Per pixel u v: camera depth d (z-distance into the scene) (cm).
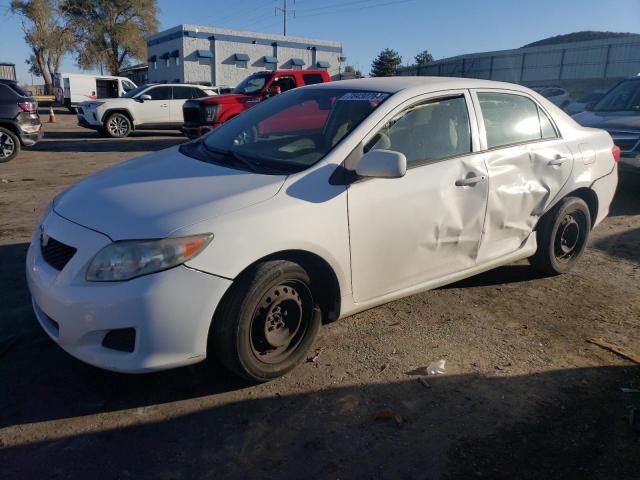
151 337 266
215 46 4272
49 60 5059
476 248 394
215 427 277
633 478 250
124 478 242
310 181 310
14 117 1087
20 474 242
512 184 405
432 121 369
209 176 320
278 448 263
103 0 4941
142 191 306
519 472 252
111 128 1680
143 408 289
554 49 3606
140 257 263
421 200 349
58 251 287
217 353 294
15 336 351
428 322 394
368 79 417
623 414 295
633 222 677
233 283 283
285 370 316
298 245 297
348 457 259
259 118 400
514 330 387
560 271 472
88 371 319
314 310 325
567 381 325
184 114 1338
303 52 4694
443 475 249
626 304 435
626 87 882
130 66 5475
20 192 790
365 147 332
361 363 338
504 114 417
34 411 284
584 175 460
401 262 351
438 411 294
